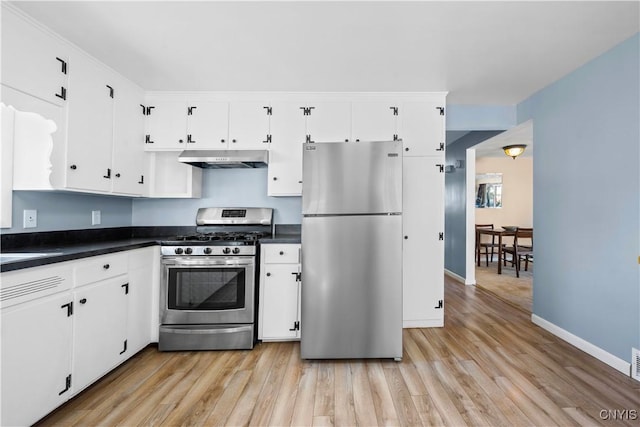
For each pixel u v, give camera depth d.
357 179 2.36
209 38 2.09
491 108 3.51
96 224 2.73
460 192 5.02
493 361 2.36
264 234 3.13
